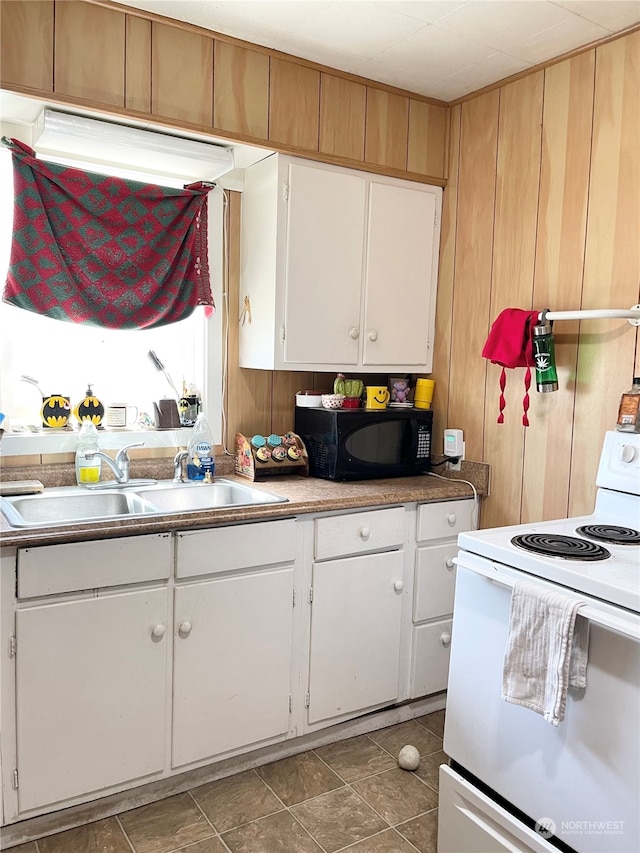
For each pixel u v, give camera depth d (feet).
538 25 7.06
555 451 7.94
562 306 7.82
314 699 7.64
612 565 5.32
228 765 7.27
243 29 7.32
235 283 8.88
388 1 6.65
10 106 6.82
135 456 8.36
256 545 7.02
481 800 5.71
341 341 8.61
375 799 6.97
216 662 6.89
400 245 9.00
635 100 7.02
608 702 4.77
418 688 8.51
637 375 7.07
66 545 5.96
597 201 7.42
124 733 6.44
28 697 5.92
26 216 7.26
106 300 7.82
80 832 6.36
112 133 7.15
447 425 9.37
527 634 5.15
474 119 8.87
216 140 7.68
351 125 8.45
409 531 8.23
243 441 8.75
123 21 6.93
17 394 7.91
